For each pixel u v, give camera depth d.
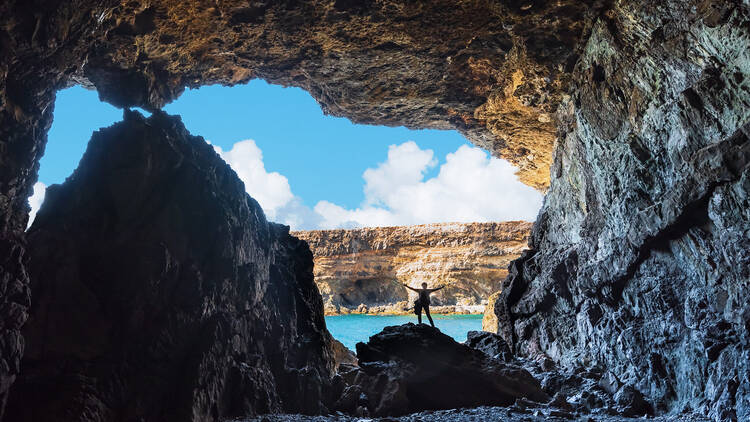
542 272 16.59
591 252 13.83
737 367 8.55
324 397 11.03
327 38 14.80
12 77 7.88
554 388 12.57
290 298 12.01
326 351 12.58
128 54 14.12
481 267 51.78
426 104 18.92
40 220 8.93
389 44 15.07
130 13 12.59
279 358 10.78
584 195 14.45
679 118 9.71
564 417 10.12
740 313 8.43
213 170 10.32
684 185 9.51
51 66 8.61
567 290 15.36
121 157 9.28
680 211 9.70
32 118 8.27
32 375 7.75
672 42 9.73
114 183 9.07
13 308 7.04
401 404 11.01
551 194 17.81
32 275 8.22
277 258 12.44
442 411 10.72
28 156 8.16
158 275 8.75
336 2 13.14
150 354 8.51
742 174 8.21
